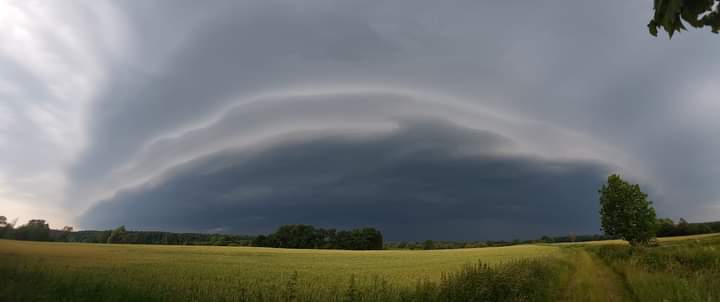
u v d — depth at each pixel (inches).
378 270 1170.6
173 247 2586.1
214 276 984.3
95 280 589.0
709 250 746.2
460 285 418.3
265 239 4264.3
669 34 106.0
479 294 409.4
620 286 586.6
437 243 4790.8
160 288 626.2
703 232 2997.0
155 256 1728.6
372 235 4311.0
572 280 678.5
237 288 745.0
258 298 546.3
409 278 943.7
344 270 1177.4
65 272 718.5
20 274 539.8
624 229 1497.3
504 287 464.1
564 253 1782.7
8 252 1609.3
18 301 420.2
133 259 1524.4
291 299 533.0
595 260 1141.7
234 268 1214.9
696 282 447.2
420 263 1459.2
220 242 4370.1
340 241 4269.2
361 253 2369.6
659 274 573.6
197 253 2012.8
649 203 1503.4
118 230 4244.6
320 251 2704.2
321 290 677.9
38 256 1475.1
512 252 2170.3
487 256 1831.9
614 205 1551.4
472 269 476.4
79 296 445.1
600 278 689.0
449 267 1245.1
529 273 573.6
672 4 100.2
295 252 2388.0
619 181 1563.7
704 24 101.7
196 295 607.5
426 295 392.2
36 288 468.4
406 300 388.2
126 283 646.5
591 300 482.9
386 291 426.6
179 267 1210.0
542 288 516.7
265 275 1024.2
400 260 1654.8
